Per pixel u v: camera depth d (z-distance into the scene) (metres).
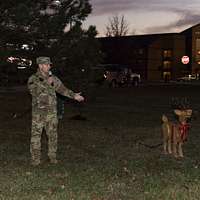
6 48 13.37
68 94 8.86
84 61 14.40
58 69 13.85
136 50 85.19
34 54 13.59
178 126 10.14
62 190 7.13
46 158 9.67
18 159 9.53
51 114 8.84
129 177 8.11
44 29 13.50
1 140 12.06
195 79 76.00
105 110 20.83
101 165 9.12
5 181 7.61
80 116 17.02
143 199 6.78
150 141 12.30
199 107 23.09
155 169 8.88
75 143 11.81
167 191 7.22
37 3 13.92
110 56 85.25
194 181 7.95
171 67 86.31
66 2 14.27
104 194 6.98
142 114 19.28
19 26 13.24
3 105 21.41
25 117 17.25
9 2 13.15
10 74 13.90
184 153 10.65
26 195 6.82
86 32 14.58
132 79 47.47
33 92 8.74
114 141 12.23
